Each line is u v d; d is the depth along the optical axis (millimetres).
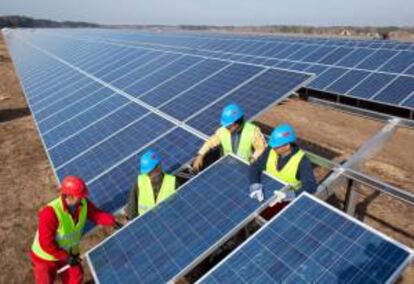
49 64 26719
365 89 17547
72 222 6262
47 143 10484
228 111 6895
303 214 4625
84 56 25516
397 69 17922
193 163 7461
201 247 4828
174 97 10328
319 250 4148
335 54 22391
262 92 8523
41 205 11281
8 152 15586
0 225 10242
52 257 6426
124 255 5180
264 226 4633
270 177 5656
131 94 11992
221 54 26750
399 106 15719
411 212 9734
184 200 5746
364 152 6852
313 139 15539
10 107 23109
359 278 3738
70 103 13727
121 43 29781
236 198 5418
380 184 5820
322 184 6027
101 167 8109
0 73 36156
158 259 4898
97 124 10398
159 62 15055
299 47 25875
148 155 6395
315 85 19531
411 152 13773
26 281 8164
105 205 7008
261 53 27000
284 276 4020
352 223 4285
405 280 7316
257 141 7074
